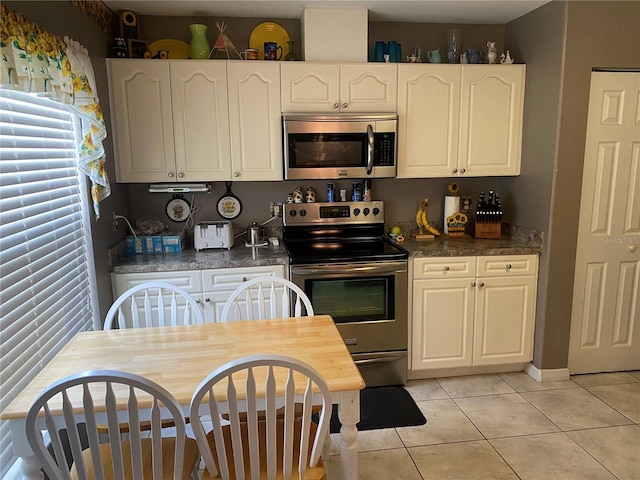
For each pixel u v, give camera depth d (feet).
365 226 10.67
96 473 4.20
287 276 9.12
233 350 5.60
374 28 10.44
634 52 8.82
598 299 9.70
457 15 10.00
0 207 5.09
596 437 7.73
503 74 9.79
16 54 4.99
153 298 8.76
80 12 7.58
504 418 8.32
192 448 5.30
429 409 8.66
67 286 6.93
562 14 8.61
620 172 9.25
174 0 8.75
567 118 8.84
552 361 9.73
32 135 5.93
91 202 7.79
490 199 10.66
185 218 10.47
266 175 9.58
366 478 6.80
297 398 4.87
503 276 9.55
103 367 5.17
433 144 9.87
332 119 9.27
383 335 9.37
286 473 4.54
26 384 5.54
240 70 9.11
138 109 8.97
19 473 5.29
